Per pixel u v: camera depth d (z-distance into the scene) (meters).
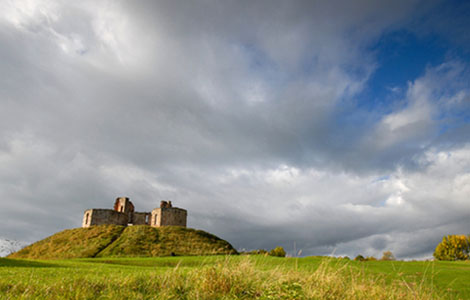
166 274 11.17
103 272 15.55
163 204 85.31
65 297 8.86
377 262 29.14
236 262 12.14
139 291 9.77
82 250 59.88
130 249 58.62
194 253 58.28
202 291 9.84
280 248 47.94
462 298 15.29
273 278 11.48
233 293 9.89
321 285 10.49
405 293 10.87
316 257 29.22
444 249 68.12
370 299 10.12
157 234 68.06
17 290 9.29
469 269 26.05
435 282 19.08
